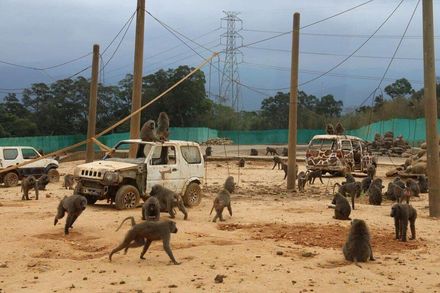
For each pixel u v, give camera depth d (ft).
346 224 52.60
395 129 233.76
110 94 283.59
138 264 35.06
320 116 347.15
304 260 37.24
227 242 42.68
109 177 59.21
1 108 261.44
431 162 60.08
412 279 33.01
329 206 65.46
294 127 88.22
